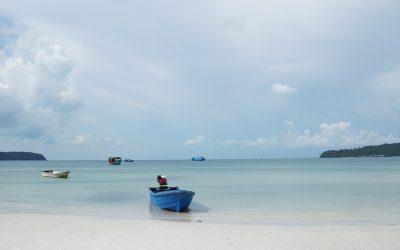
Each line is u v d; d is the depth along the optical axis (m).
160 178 30.64
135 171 107.12
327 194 37.34
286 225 20.16
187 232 17.38
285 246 14.60
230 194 37.94
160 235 16.67
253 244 14.91
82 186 49.94
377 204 29.50
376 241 15.48
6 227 18.66
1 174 84.88
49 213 25.25
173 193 25.12
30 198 35.19
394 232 17.36
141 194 39.06
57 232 17.36
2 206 29.39
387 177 65.88
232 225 19.59
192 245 14.74
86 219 21.56
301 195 36.56
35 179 66.06
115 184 54.03
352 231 17.62
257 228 18.56
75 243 15.08
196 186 49.44
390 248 14.35
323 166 137.25
